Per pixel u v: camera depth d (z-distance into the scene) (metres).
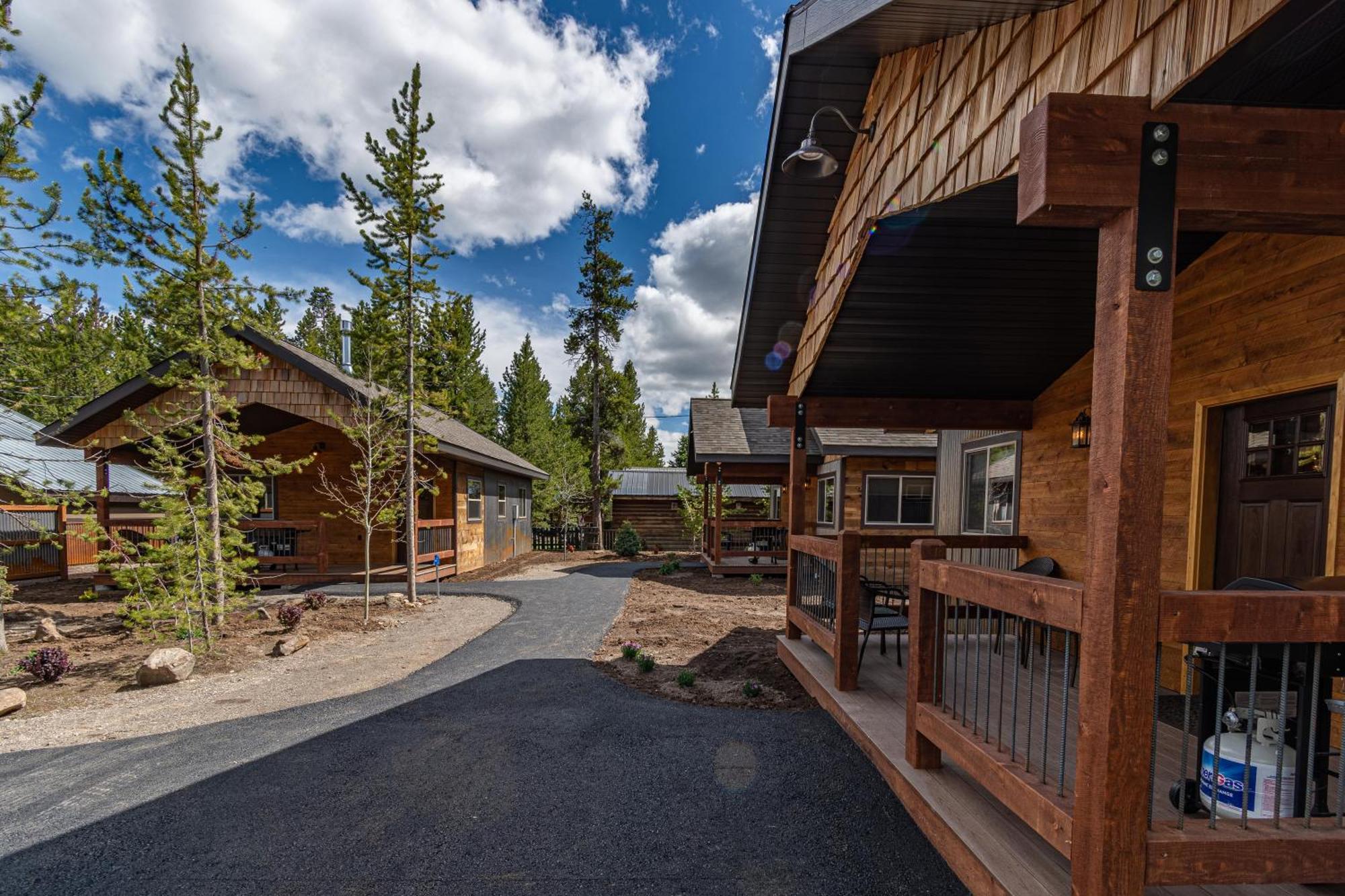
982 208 3.18
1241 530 3.38
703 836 2.60
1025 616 1.98
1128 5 1.78
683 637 6.54
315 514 11.77
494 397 26.31
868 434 11.77
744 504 19.61
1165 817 2.12
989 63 2.45
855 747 3.45
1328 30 1.69
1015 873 1.97
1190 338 3.63
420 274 8.66
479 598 9.19
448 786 3.09
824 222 4.36
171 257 6.16
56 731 3.90
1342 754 1.69
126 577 5.70
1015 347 4.69
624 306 19.38
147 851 2.53
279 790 3.06
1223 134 1.56
